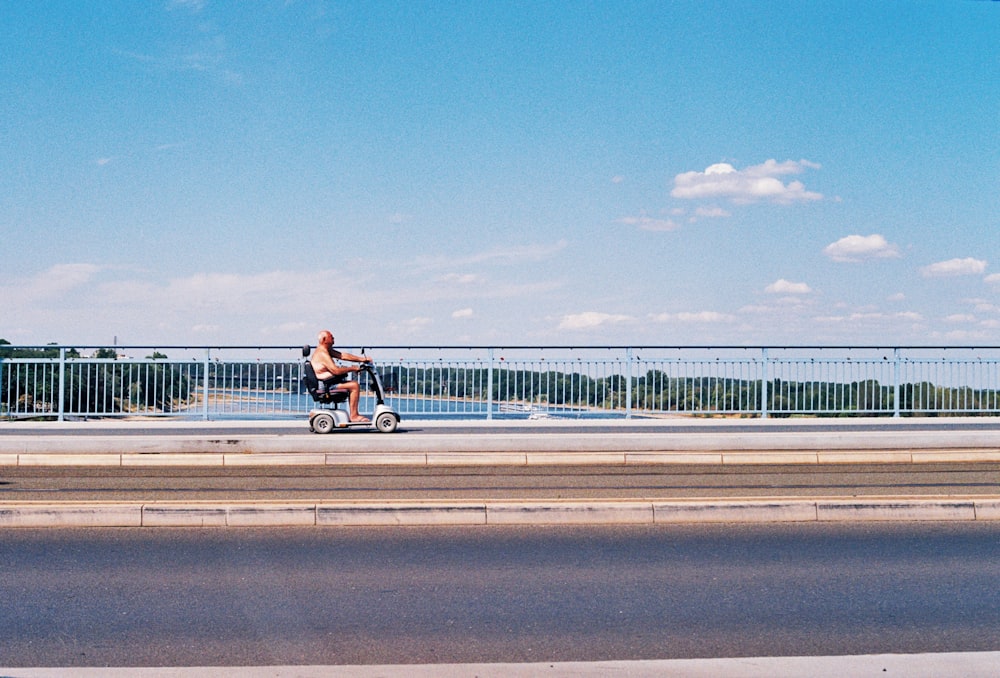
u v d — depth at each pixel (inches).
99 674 219.8
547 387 735.1
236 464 519.8
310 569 317.4
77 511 383.6
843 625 259.4
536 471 509.0
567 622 261.6
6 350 719.1
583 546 352.2
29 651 235.9
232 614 268.1
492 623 260.5
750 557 336.2
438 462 526.9
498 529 381.1
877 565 325.7
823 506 400.8
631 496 433.4
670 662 230.2
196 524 383.9
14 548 345.7
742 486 464.8
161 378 725.3
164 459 521.7
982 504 406.9
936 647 241.8
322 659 231.8
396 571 315.3
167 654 234.5
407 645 242.4
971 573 315.3
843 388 767.7
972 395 781.9
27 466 517.7
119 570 315.3
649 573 313.4
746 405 753.0
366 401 695.7
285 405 724.7
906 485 470.3
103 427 681.0
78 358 722.8
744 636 249.9
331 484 464.8
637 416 739.4
